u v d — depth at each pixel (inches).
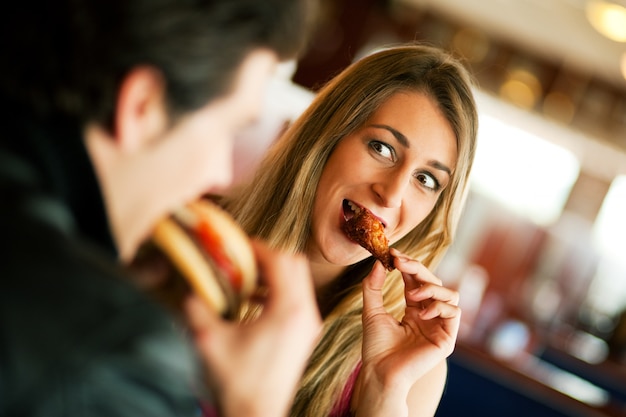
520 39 221.9
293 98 185.0
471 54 228.5
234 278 28.0
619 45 183.6
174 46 20.6
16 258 19.2
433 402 54.7
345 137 51.7
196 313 26.6
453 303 50.4
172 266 26.9
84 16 20.2
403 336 50.4
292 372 27.3
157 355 19.9
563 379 107.8
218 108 22.3
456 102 49.7
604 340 217.3
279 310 28.0
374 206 50.4
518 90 226.7
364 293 51.2
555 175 248.5
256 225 56.1
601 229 254.1
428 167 50.4
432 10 229.0
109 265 21.1
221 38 21.2
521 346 143.4
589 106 223.5
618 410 96.4
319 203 52.6
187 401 21.2
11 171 20.4
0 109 20.8
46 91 20.5
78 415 18.5
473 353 98.5
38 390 18.2
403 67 50.5
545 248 263.0
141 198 23.0
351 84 52.2
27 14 20.4
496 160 249.9
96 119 20.9
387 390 48.0
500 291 265.7
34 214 20.2
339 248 52.2
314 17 24.5
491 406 97.6
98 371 18.7
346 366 54.5
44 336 18.6
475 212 258.8
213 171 24.0
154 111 21.4
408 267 49.6
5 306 18.6
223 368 26.3
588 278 262.4
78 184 21.2
